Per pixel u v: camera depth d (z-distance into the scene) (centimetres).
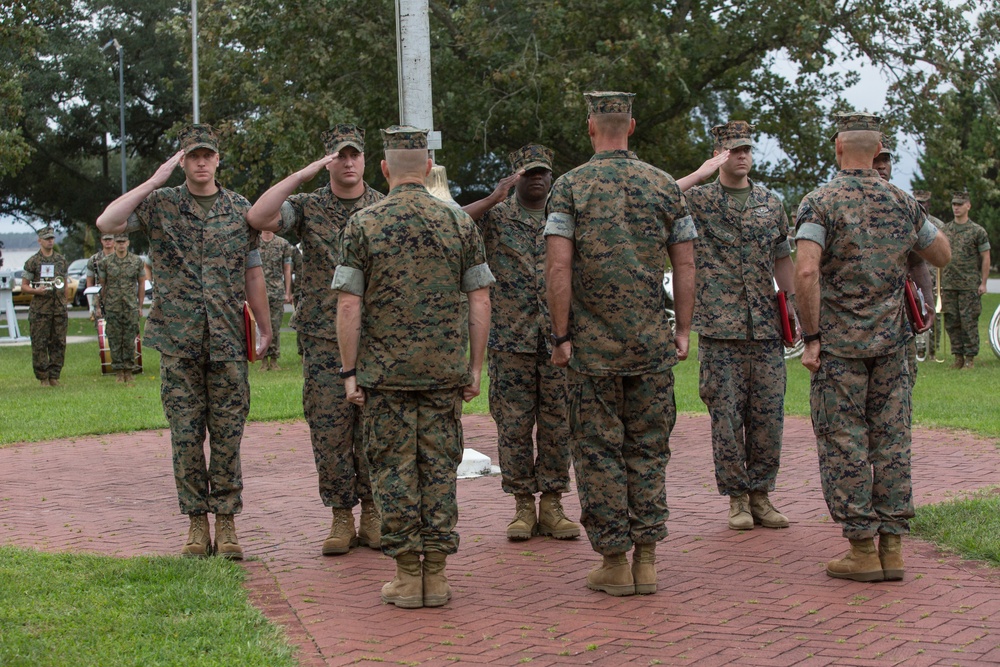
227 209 611
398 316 517
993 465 829
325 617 504
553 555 618
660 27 2125
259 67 2219
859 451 540
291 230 634
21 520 721
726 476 657
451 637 473
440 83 2222
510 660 443
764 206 670
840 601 511
